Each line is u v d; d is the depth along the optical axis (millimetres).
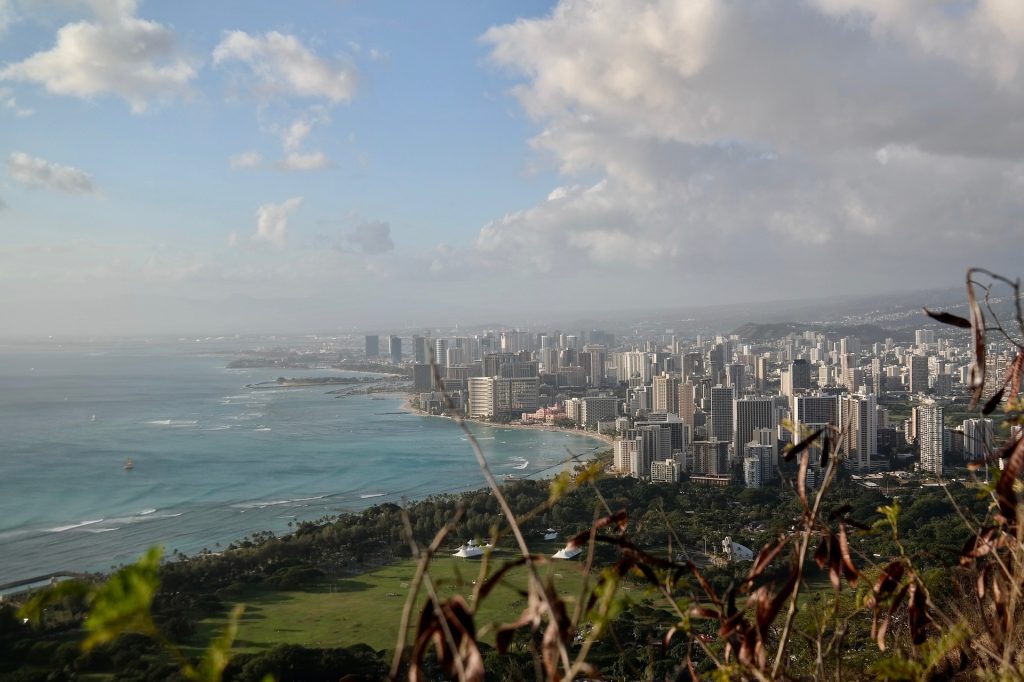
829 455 1564
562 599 1265
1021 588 1650
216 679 900
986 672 1645
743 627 1543
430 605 1169
